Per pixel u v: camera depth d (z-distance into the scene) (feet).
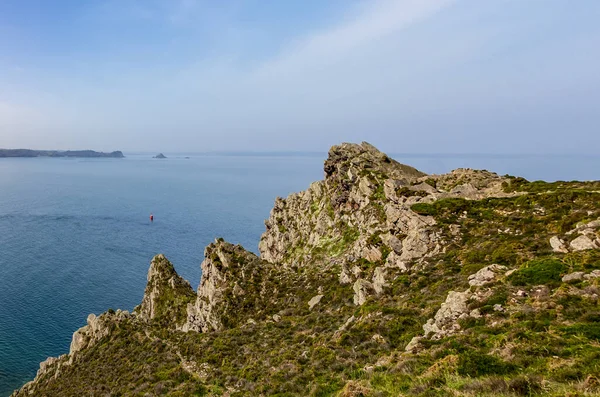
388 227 162.20
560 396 38.73
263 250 285.02
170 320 229.66
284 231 261.44
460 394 46.73
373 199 204.85
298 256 224.12
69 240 622.54
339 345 87.66
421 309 94.38
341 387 65.92
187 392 92.53
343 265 160.86
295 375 80.28
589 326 55.01
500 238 122.11
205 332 162.30
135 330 188.03
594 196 131.54
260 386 80.84
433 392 49.29
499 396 43.57
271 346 111.75
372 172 226.17
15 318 331.36
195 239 647.15
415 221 147.02
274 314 149.38
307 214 256.32
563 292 69.00
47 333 310.86
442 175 222.07
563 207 130.62
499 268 91.66
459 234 135.64
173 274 270.26
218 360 114.11
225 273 192.34
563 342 52.95
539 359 50.37
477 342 62.44
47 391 165.68
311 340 104.73
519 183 184.14
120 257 536.01
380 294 114.62
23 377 251.39
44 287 408.05
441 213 150.20
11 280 423.64
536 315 64.23
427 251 134.10
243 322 156.35
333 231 219.82
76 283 426.51
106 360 161.99
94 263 504.43
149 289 263.49
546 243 107.45
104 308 365.40
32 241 604.90
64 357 204.64
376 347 82.53
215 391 90.89
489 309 73.26
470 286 89.40
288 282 178.40
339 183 239.09
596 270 73.87
